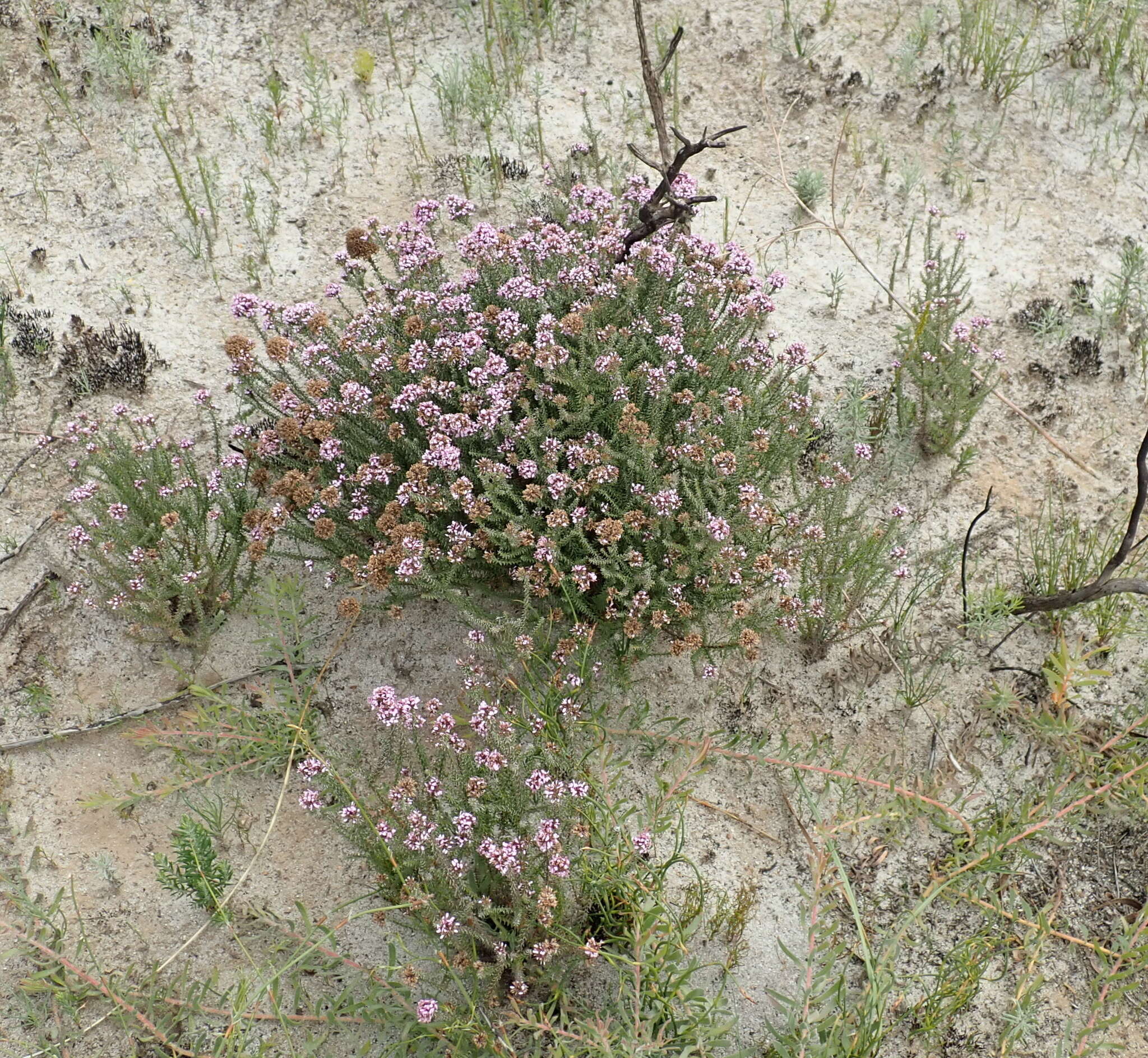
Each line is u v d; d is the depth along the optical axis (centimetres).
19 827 62
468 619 69
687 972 52
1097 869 63
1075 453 81
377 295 76
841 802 62
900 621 69
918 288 89
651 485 64
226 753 64
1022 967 59
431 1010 50
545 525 64
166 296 86
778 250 91
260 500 74
